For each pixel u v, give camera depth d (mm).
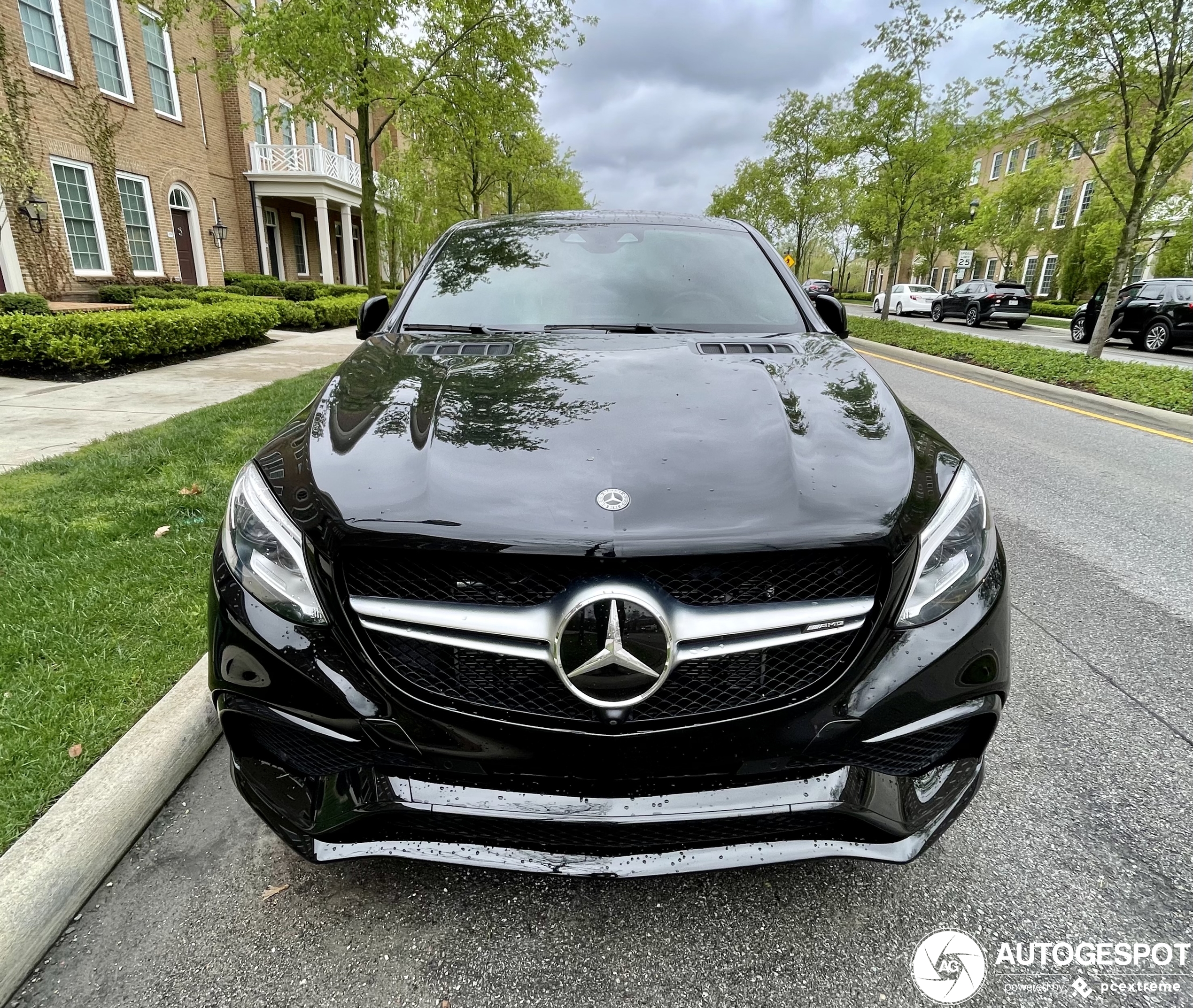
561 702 1377
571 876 1408
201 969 1529
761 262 2904
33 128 13359
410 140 14086
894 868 1812
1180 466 5699
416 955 1564
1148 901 1722
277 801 1506
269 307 12383
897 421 1803
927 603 1462
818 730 1409
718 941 1604
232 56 12102
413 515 1384
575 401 1748
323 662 1422
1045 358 10922
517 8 11570
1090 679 2686
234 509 1640
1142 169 9734
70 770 1970
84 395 6973
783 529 1366
